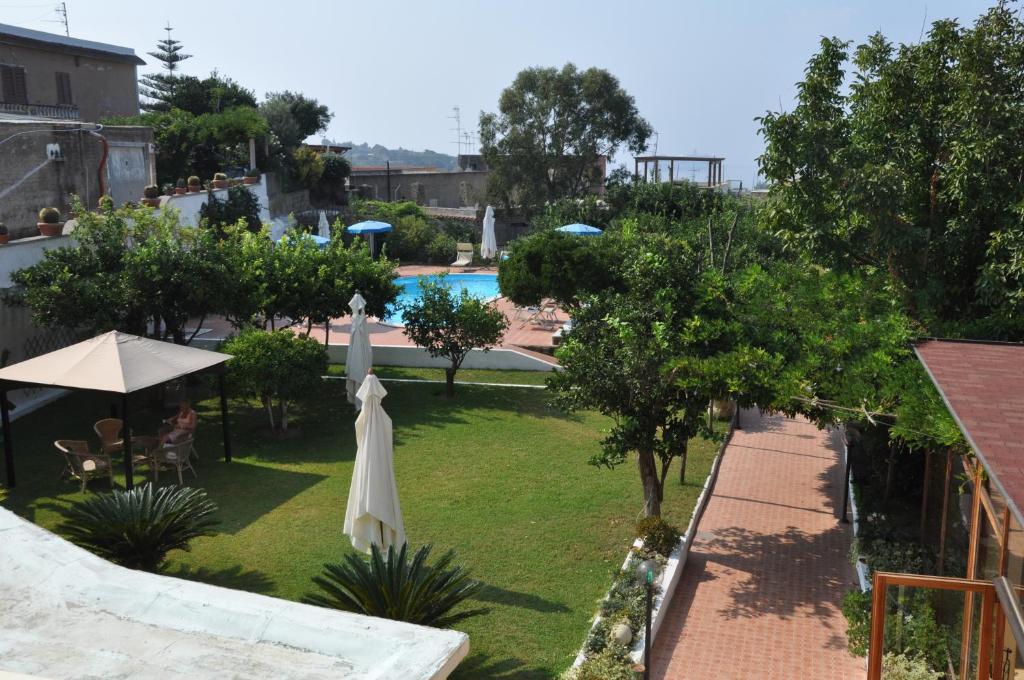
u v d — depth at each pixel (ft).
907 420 34.19
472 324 70.85
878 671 30.07
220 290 64.28
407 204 170.60
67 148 85.71
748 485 57.21
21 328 64.95
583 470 56.95
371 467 38.34
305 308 71.46
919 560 42.14
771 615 39.70
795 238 46.80
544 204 189.98
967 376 29.68
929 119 45.80
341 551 42.93
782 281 45.09
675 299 42.65
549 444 62.08
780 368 39.11
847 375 37.29
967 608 29.40
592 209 149.18
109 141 92.48
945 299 45.06
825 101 46.85
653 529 43.98
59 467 53.88
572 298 83.97
